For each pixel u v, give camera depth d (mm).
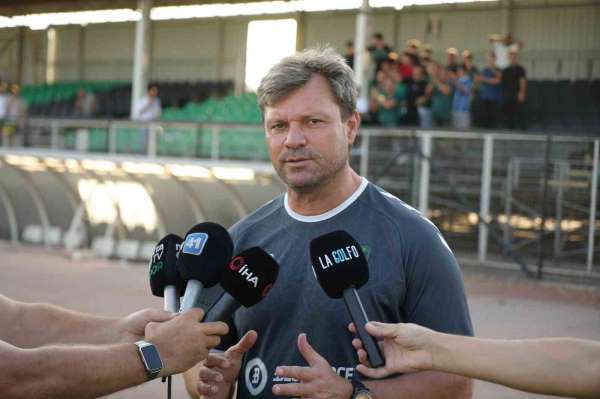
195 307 2352
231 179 12945
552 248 10984
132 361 2207
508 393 5652
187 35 20234
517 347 2020
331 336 2520
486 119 12414
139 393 5680
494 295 9617
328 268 2287
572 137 10633
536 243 11047
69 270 12039
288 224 2664
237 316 2691
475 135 11258
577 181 10828
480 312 8586
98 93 20453
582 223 10781
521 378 1988
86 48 21750
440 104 12586
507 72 12328
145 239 14188
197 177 13281
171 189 13758
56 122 15266
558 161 10930
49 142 15602
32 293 9945
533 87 15305
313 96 2504
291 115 2508
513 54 12391
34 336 2623
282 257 2623
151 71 20609
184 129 13805
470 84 12469
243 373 2682
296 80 2498
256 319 2623
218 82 19797
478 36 16609
